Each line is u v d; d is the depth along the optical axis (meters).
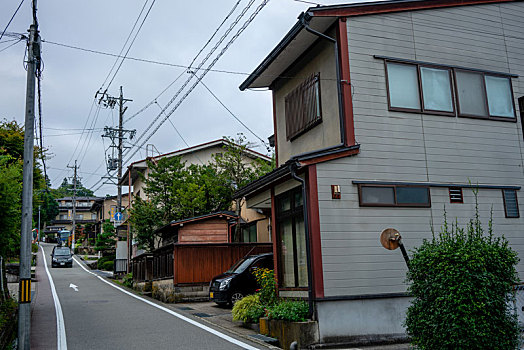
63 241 62.28
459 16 11.47
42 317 12.97
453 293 6.35
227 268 17.00
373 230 9.49
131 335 10.04
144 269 20.73
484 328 6.21
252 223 20.16
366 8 10.43
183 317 12.51
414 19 10.95
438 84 10.86
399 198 9.86
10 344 8.75
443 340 6.35
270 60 11.89
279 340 9.17
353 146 9.62
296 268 10.31
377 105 10.14
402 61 10.57
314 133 11.25
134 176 29.12
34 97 9.66
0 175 9.59
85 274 31.61
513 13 12.16
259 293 11.15
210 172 22.09
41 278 27.97
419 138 10.36
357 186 9.59
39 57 10.07
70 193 84.69
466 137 10.82
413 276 7.12
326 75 10.77
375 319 9.08
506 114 11.42
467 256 6.42
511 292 6.67
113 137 30.39
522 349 8.05
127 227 27.23
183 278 16.39
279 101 13.32
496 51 11.70
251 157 23.19
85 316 13.01
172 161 23.39
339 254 9.13
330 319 8.78
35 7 9.41
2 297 11.70
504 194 10.87
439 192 10.25
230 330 10.58
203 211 21.66
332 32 10.55
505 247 6.95
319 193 9.29
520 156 11.30
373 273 9.28
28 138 9.48
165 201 22.73
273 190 11.39
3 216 9.52
